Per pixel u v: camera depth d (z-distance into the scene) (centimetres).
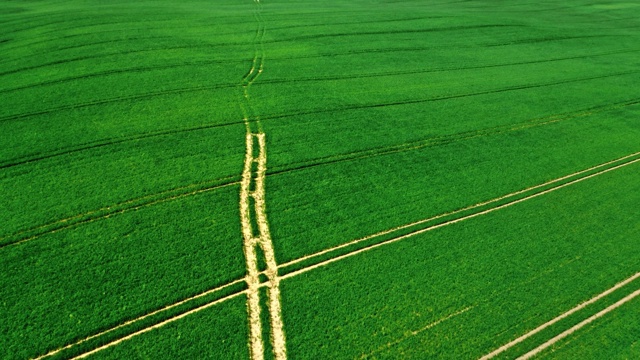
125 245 2183
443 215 2478
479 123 3381
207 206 2452
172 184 2588
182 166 2742
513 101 3762
